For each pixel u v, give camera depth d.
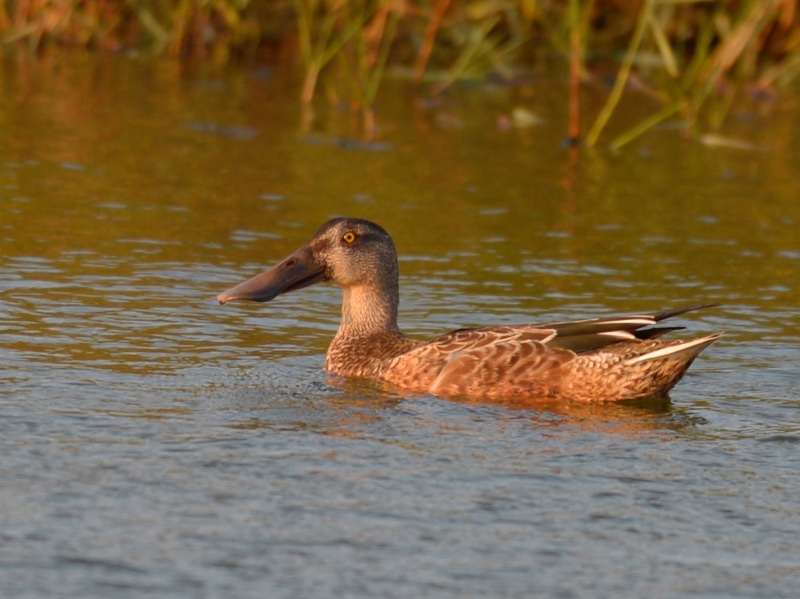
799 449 9.95
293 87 26.38
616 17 28.41
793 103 26.94
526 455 9.62
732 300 14.64
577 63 23.00
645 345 11.23
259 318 13.59
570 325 11.50
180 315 13.37
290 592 7.25
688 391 11.56
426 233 17.14
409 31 27.73
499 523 8.30
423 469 9.20
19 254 15.16
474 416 10.70
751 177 21.22
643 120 24.91
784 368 12.27
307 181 19.62
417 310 13.90
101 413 10.12
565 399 11.29
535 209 18.66
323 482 8.85
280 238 16.58
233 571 7.46
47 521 8.01
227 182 19.33
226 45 28.38
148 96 24.91
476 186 19.86
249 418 10.24
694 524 8.41
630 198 19.58
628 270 15.77
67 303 13.44
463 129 23.75
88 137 21.53
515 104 25.81
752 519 8.52
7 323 12.59
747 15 23.47
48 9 28.38
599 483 9.07
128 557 7.59
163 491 8.56
